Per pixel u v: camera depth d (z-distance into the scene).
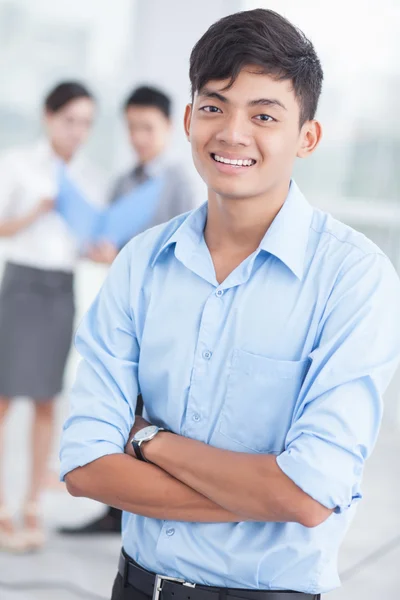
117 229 3.06
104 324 1.30
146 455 1.18
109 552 2.96
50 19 4.82
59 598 2.57
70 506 3.34
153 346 1.24
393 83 4.86
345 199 4.98
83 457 1.20
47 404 3.05
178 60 4.79
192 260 1.24
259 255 1.20
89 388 1.25
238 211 1.19
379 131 4.91
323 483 1.08
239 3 4.75
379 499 3.69
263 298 1.19
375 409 1.14
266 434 1.17
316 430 1.10
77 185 3.06
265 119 1.13
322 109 4.89
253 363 1.17
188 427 1.20
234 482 1.11
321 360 1.14
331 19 4.78
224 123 1.13
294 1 4.76
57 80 4.86
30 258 3.01
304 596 1.15
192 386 1.20
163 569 1.19
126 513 1.29
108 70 4.86
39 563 2.82
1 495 3.01
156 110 3.10
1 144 4.87
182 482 1.15
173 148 4.62
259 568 1.14
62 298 3.06
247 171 1.15
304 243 1.20
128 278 1.30
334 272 1.18
